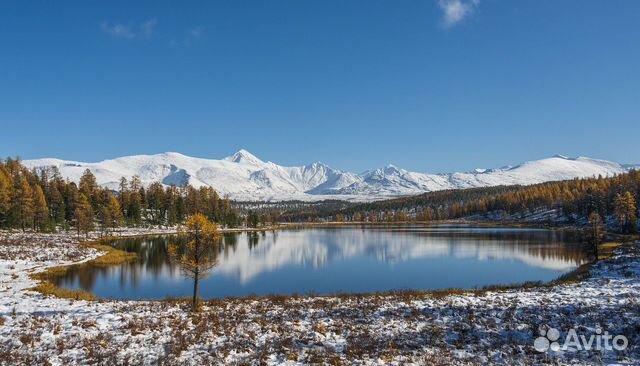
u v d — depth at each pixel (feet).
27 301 95.04
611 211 441.27
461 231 476.95
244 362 48.62
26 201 302.25
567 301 81.41
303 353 52.37
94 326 66.95
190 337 60.49
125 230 405.18
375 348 53.83
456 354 50.93
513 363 47.01
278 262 231.50
